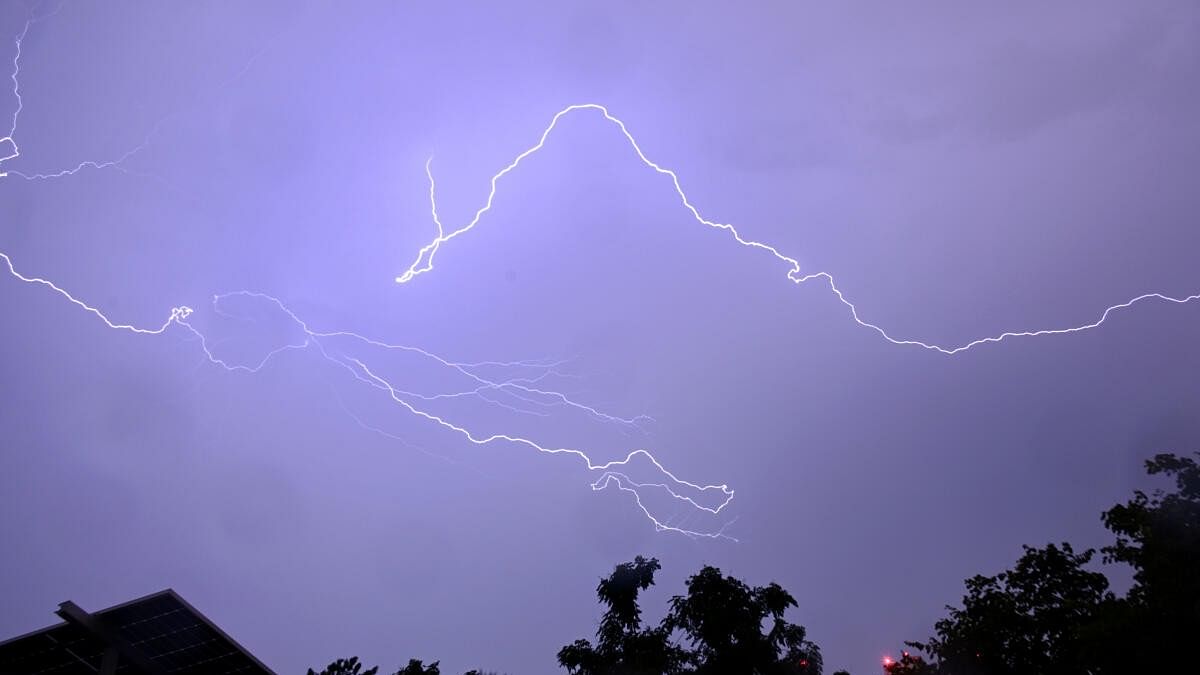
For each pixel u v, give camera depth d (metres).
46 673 12.68
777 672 13.18
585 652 13.80
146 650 12.48
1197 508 10.35
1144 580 10.73
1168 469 10.98
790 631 13.81
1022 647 12.19
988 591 13.06
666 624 13.85
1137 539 11.09
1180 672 9.79
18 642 11.98
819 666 13.84
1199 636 9.73
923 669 13.31
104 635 12.02
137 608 11.98
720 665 12.97
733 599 13.59
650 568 14.60
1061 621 12.08
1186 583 9.89
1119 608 10.51
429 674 14.51
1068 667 11.73
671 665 13.27
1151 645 9.88
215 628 12.28
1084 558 12.55
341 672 13.69
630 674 13.22
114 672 12.09
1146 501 11.05
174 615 12.14
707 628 13.24
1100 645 10.33
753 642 13.16
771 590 13.92
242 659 12.73
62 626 12.03
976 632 12.52
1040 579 12.63
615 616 14.14
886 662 14.25
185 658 12.70
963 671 12.52
